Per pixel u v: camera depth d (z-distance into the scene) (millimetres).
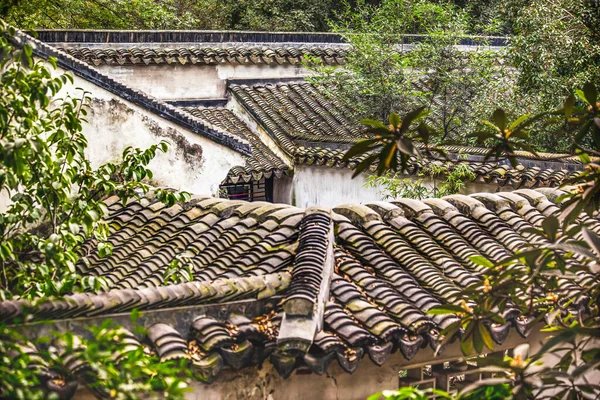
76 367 5387
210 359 6078
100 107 10469
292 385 6746
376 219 8461
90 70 10289
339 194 16422
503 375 7527
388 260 7840
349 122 18641
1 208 9266
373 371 7117
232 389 6434
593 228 8922
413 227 8555
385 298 7145
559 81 15391
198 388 6258
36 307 5645
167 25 25938
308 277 6801
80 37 18656
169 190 9562
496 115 5734
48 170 7684
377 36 18266
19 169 7031
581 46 15406
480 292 6395
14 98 7188
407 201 8992
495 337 7164
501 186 12953
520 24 15914
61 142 8164
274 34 20531
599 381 7535
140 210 9945
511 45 16406
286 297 6633
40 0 23344
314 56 20406
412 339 6777
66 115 8047
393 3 18797
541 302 6691
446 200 9242
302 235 7820
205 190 11180
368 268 7715
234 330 6285
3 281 7828
